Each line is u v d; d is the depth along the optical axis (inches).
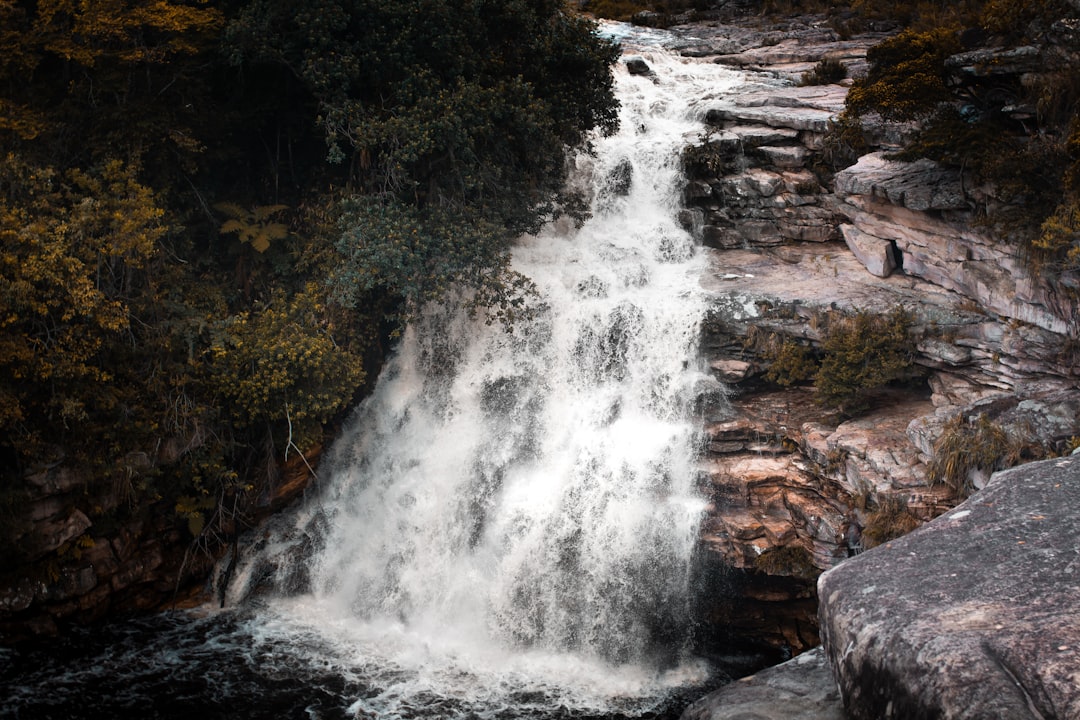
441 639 788.0
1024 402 685.3
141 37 814.5
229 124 897.5
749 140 1003.9
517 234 925.8
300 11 827.4
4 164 743.1
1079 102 682.8
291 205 940.0
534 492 834.8
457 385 897.5
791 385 848.3
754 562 762.2
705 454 811.4
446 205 870.4
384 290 887.7
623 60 1230.3
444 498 859.4
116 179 782.5
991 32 772.6
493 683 732.0
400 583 834.8
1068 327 690.2
